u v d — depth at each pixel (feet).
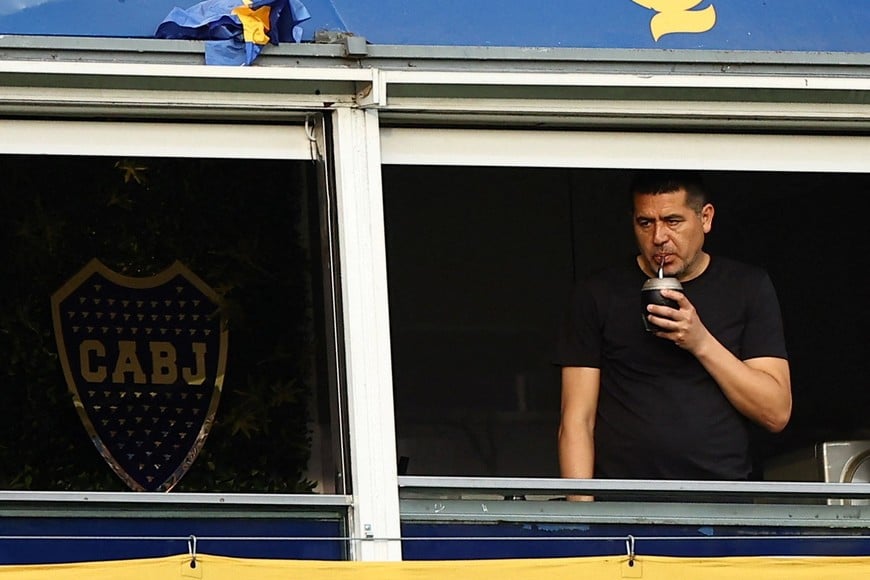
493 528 52.54
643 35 56.18
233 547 50.96
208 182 73.56
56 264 72.54
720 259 60.49
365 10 54.80
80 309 72.54
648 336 58.85
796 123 56.59
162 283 73.31
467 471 80.74
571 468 58.44
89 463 71.67
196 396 72.59
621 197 82.94
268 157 53.47
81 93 52.24
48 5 52.75
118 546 50.42
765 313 59.93
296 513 51.52
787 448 77.61
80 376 72.08
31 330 72.02
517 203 82.38
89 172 73.10
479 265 82.38
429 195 82.02
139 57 52.65
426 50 54.44
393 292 81.51
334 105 53.57
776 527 54.34
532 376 81.87
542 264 82.43
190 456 72.13
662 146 55.93
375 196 53.42
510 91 54.39
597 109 55.16
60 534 50.21
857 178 77.77
